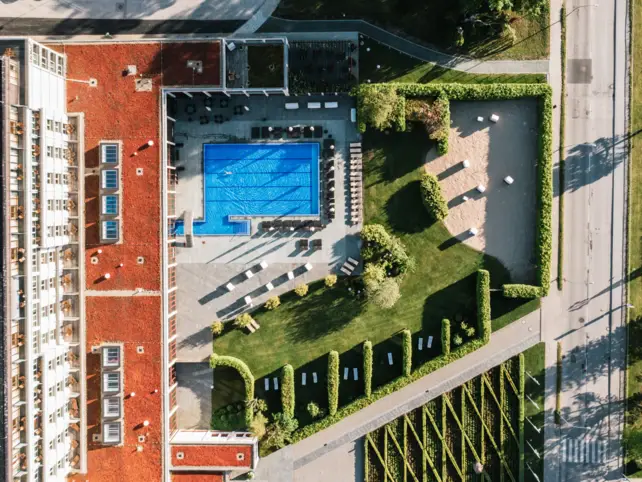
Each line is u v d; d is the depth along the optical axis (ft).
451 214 162.61
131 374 154.30
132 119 150.41
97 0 159.63
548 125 155.53
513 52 158.61
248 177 162.81
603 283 161.48
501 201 162.09
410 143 161.17
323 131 161.38
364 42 159.33
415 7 158.20
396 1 158.20
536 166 160.35
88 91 150.20
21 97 130.31
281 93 158.81
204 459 156.76
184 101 161.79
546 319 162.81
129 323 154.10
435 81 159.53
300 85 158.61
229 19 159.63
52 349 144.15
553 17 157.89
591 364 162.30
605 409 162.50
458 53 159.02
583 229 161.38
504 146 161.17
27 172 130.62
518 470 162.50
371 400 162.71
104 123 150.82
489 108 160.76
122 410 153.58
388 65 159.63
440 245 162.40
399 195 161.89
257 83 153.17
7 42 130.52
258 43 153.07
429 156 161.48
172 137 161.79
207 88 148.97
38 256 137.39
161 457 153.99
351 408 162.71
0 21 160.25
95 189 152.66
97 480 154.51
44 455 136.98
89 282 153.48
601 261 161.58
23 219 130.31
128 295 153.58
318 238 162.81
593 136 159.84
